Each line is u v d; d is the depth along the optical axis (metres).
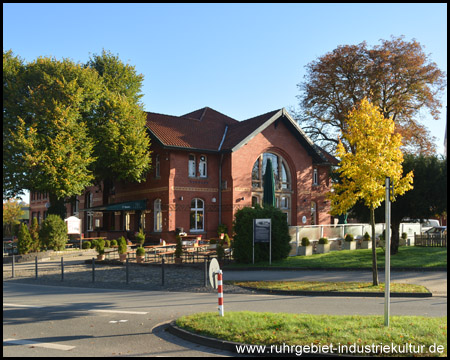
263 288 13.54
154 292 13.85
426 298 11.86
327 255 22.11
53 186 26.50
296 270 18.16
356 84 36.81
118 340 7.57
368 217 23.45
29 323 9.03
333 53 36.44
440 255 21.23
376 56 35.28
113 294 13.47
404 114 37.66
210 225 31.95
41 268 21.09
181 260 20.75
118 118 30.05
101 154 30.23
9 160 26.00
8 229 48.91
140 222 34.50
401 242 28.52
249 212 20.31
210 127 35.81
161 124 33.06
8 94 27.33
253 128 32.53
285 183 34.91
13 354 6.66
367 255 21.62
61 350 6.89
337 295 12.63
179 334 7.82
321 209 37.91
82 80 29.36
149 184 32.97
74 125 27.64
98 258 22.91
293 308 10.26
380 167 13.59
